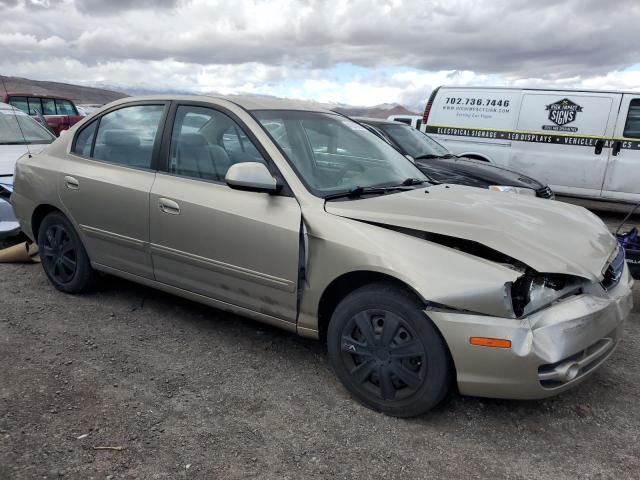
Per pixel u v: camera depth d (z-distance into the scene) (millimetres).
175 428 2889
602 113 9727
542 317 2711
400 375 2938
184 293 3902
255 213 3367
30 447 2686
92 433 2816
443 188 3812
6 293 4730
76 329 4062
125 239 4066
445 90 11109
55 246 4668
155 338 3957
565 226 3258
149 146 4020
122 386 3287
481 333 2674
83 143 4492
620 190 9727
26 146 6926
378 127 8375
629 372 3619
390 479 2549
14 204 4898
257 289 3455
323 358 3719
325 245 3104
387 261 2883
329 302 3295
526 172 10406
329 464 2641
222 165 3641
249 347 3855
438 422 3008
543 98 10188
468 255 2812
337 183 3508
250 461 2645
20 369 3453
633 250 4223
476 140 10781
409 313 2855
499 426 2988
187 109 3912
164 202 3756
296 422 2977
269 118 3719
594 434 2938
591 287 2912
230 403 3145
